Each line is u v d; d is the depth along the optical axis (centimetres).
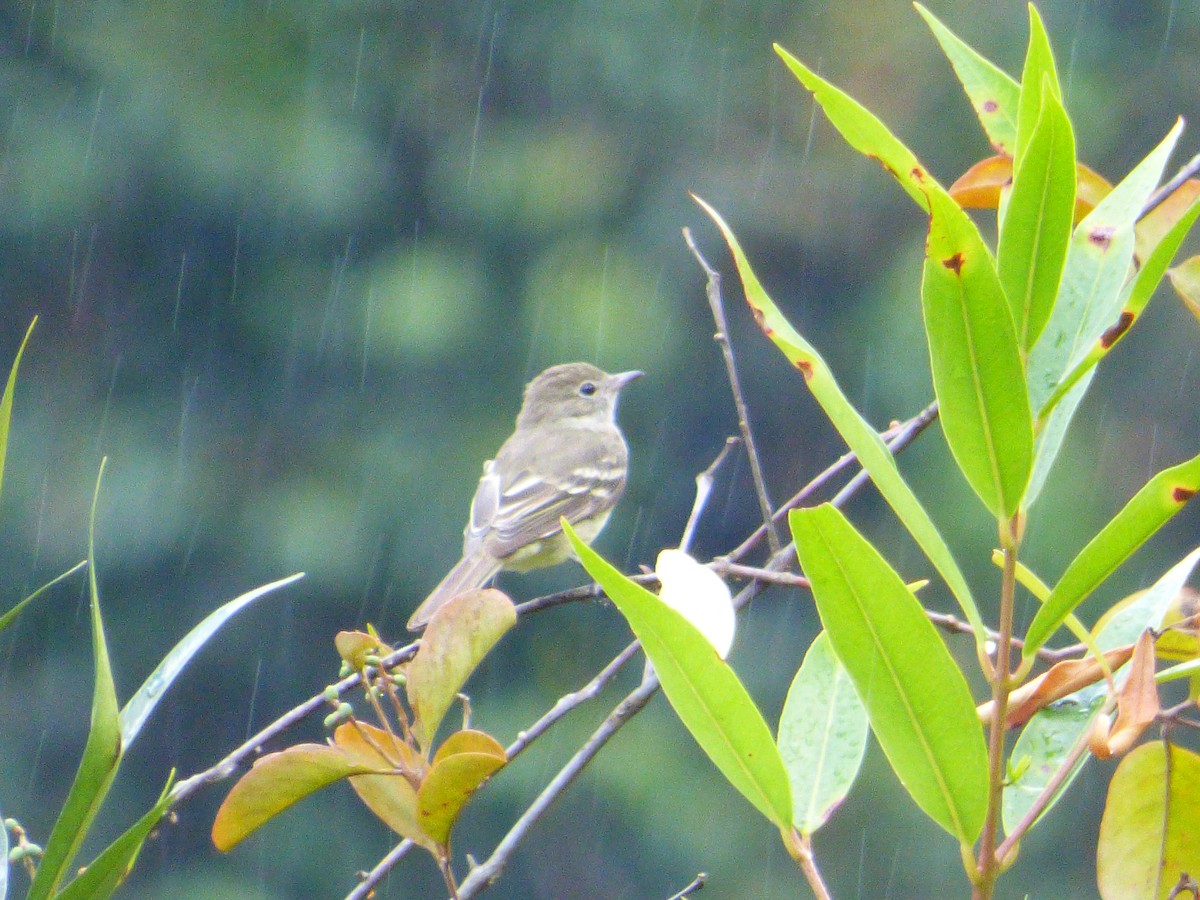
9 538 1500
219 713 1466
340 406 1530
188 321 1548
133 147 1550
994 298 213
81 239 1549
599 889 1339
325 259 1568
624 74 1591
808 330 1535
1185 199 367
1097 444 1395
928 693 224
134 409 1533
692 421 1523
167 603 1490
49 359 1548
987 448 218
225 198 1559
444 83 1597
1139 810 284
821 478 437
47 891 269
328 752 304
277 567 1489
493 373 1536
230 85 1570
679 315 1541
